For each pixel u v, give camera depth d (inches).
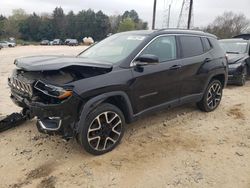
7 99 283.1
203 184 145.3
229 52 407.8
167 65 199.2
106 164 161.9
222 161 167.0
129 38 202.2
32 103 157.9
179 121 227.5
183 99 219.9
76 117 157.2
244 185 145.0
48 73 157.5
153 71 189.0
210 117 239.0
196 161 166.4
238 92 340.2
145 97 188.7
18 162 163.9
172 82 205.2
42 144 183.5
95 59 185.8
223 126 220.4
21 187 142.8
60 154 172.1
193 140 193.9
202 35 239.3
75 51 1357.0
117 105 181.6
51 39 4074.8
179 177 150.8
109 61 181.0
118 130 177.8
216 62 243.8
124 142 188.1
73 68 155.3
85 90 155.4
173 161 166.1
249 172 156.3
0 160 165.8
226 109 262.8
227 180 148.8
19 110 246.7
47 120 159.0
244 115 247.9
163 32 204.4
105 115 168.1
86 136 160.7
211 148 182.7
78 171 155.3
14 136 194.5
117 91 170.4
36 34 4030.5
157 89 195.2
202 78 231.9
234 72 366.3
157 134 202.2
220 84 256.4
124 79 172.7
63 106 151.3
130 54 181.2
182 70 211.0
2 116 210.7
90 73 162.2
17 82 171.8
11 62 685.3
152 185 144.3
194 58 222.5
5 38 3619.6
